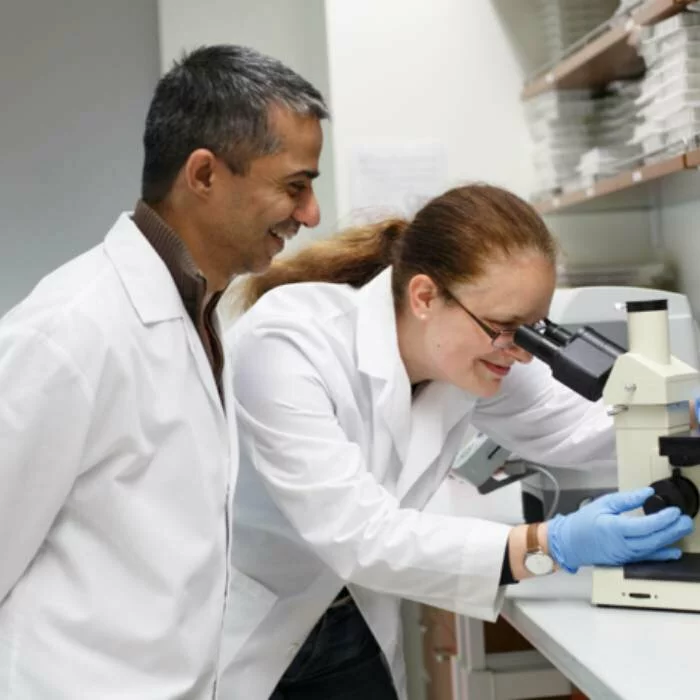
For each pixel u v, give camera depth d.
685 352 2.13
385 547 1.42
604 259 3.10
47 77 3.35
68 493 1.24
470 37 3.03
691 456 1.40
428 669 2.72
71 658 1.23
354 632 1.83
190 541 1.31
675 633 1.30
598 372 1.46
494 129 3.05
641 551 1.40
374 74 2.99
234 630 1.68
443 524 1.46
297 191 1.35
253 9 3.24
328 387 1.58
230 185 1.32
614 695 1.11
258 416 1.53
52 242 3.38
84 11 3.37
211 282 1.41
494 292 1.46
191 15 3.21
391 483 1.70
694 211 2.77
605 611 1.42
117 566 1.27
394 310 1.66
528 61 3.05
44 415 1.18
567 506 2.01
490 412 1.94
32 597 1.24
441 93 3.03
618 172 2.59
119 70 3.39
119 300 1.30
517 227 1.48
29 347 1.20
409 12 3.00
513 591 1.54
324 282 1.79
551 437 1.92
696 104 2.10
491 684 2.11
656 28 2.21
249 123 1.29
